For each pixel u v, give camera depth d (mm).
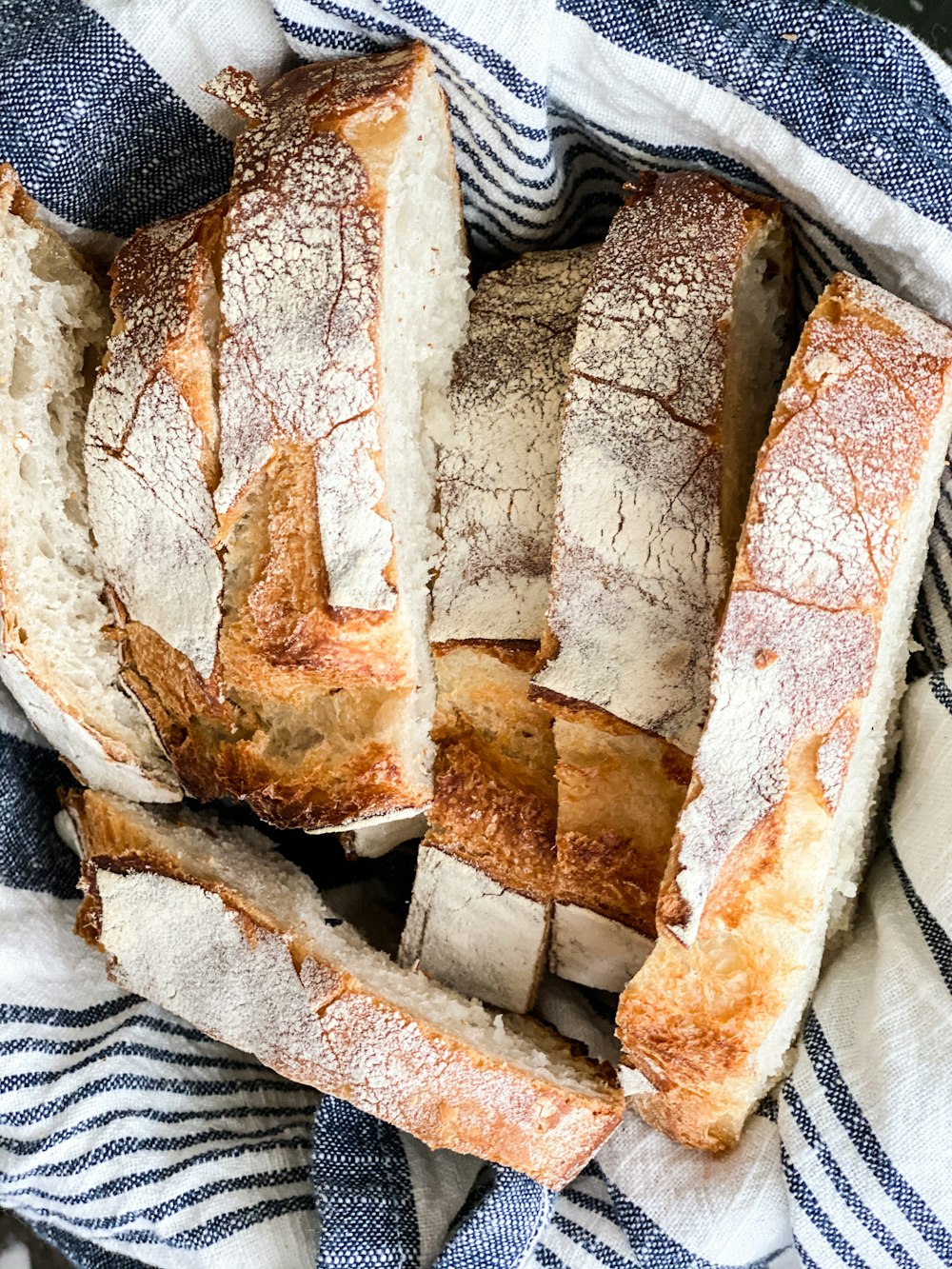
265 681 269
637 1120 297
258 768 280
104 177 288
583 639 259
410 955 300
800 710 241
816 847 244
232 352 257
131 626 286
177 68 271
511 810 288
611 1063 298
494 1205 286
